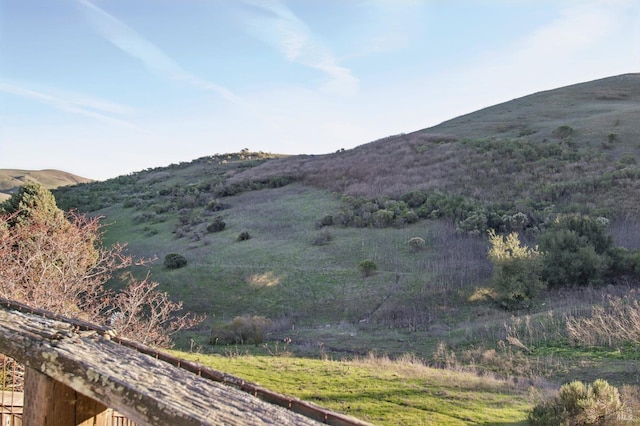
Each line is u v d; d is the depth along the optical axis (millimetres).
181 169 83688
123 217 52250
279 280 30078
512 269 24016
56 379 1578
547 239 26703
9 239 11250
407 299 25906
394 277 28641
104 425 1729
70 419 1640
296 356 16859
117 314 14336
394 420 9727
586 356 15531
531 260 24266
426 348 18250
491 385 12211
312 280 29672
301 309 26734
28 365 1643
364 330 22359
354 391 11461
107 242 42844
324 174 54750
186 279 31188
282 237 37562
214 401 1520
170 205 52312
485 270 27734
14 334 1780
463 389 11797
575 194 37125
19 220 20203
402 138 68438
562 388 9695
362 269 29609
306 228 39000
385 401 10836
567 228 27062
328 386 11805
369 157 59000
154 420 1396
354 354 17516
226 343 19625
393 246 33156
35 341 1724
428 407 10477
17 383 4016
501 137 60500
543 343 17172
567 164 44250
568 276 24906
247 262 33062
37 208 24250
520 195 39188
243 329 20141
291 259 32906
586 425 9141
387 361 14609
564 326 18406
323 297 27609
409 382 12234
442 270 28531
